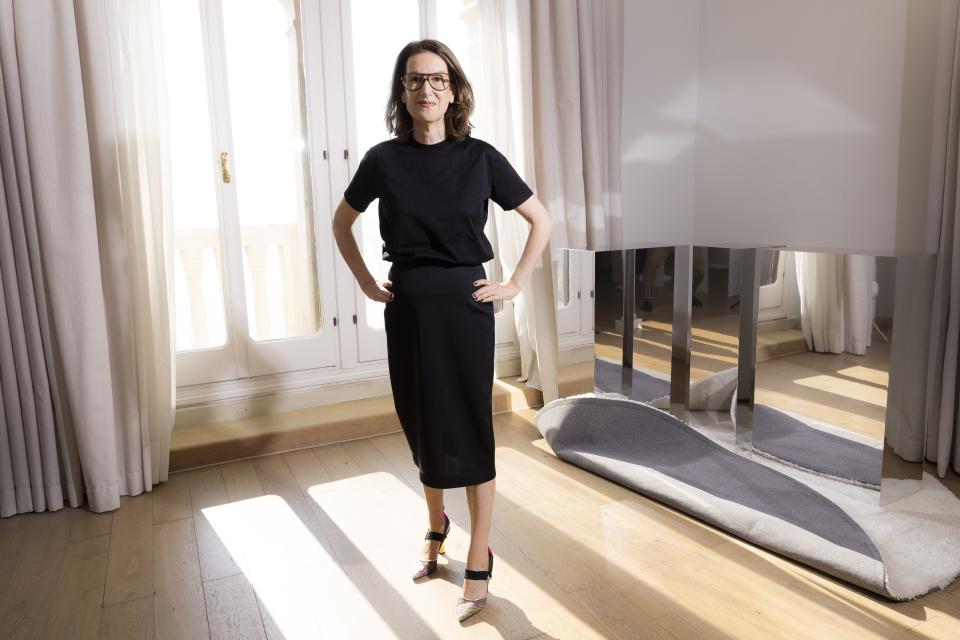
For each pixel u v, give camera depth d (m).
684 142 3.84
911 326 2.17
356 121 3.30
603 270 2.88
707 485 2.51
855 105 3.04
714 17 3.67
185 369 3.08
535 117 3.26
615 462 2.73
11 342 2.45
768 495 2.34
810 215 3.29
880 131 2.95
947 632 1.76
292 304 3.33
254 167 3.17
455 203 1.83
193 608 1.97
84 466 2.53
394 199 1.84
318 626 1.88
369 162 1.90
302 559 2.22
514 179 1.95
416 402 1.91
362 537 2.35
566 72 3.21
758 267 2.38
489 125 3.30
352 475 2.84
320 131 3.21
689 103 3.81
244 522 2.46
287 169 3.23
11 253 2.39
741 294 2.43
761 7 3.41
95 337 2.48
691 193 3.93
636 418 2.76
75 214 2.41
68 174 2.39
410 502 2.60
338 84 3.23
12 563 2.22
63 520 2.51
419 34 3.40
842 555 1.99
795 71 3.28
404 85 1.86
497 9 3.18
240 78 3.08
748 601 1.92
